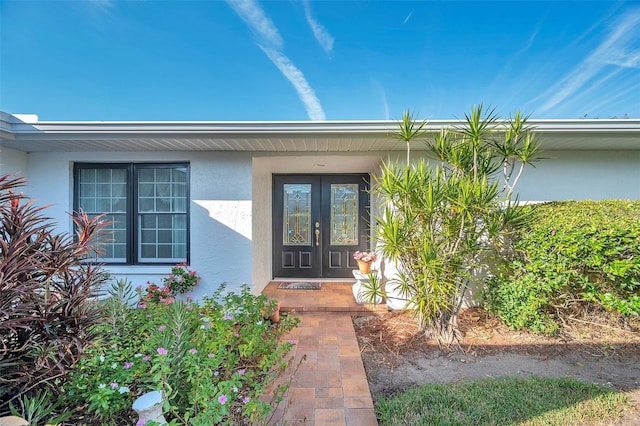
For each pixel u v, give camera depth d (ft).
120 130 12.08
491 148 12.42
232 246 14.97
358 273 15.72
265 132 12.16
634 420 6.82
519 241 11.73
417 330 12.21
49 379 5.06
